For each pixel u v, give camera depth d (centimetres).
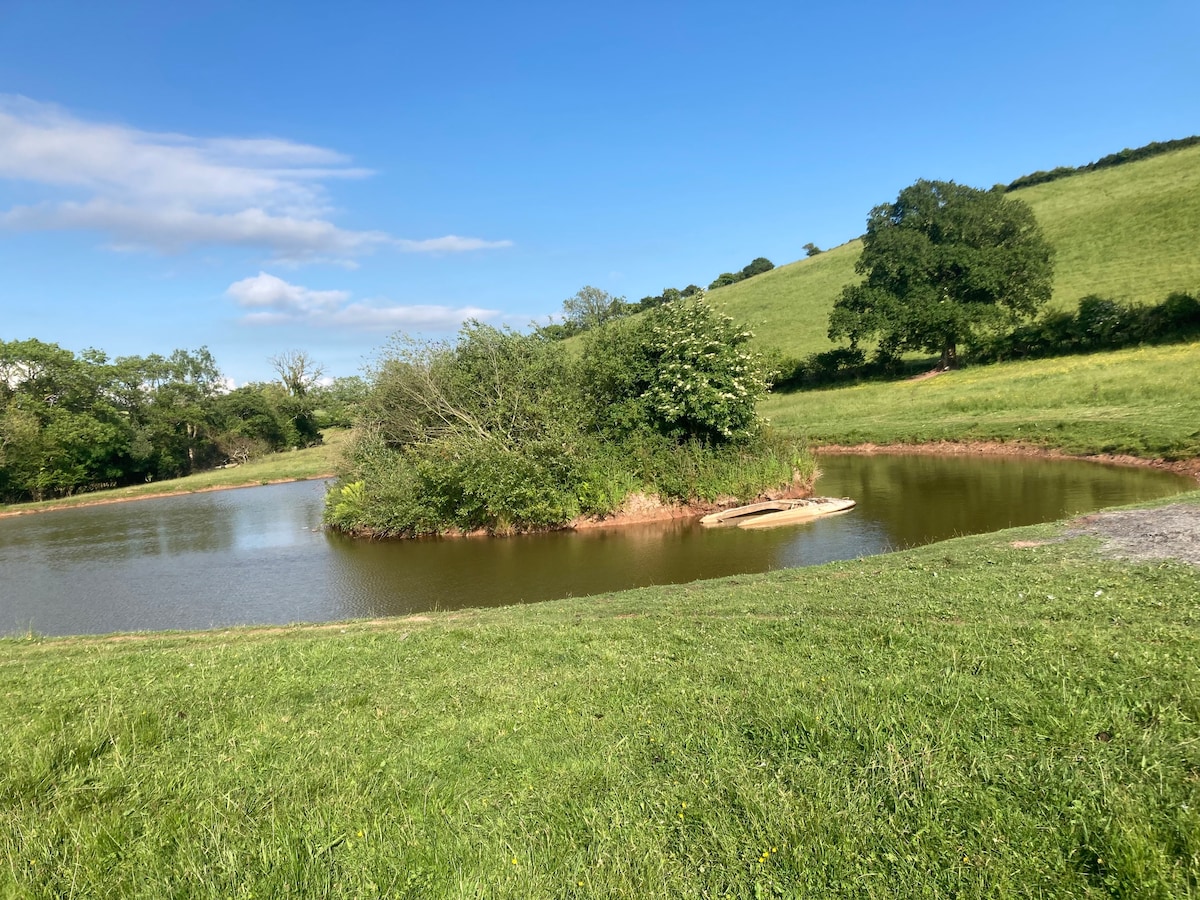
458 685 579
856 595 799
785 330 6253
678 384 2000
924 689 451
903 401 3694
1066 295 4578
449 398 2452
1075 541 977
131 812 366
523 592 1323
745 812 336
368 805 367
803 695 470
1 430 3962
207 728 489
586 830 337
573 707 502
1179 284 4038
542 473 1875
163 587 1593
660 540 1686
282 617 1285
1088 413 2622
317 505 2933
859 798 336
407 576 1527
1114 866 274
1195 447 1956
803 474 2114
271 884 298
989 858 289
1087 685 440
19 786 394
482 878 300
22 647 978
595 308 7088
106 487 4816
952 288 4612
